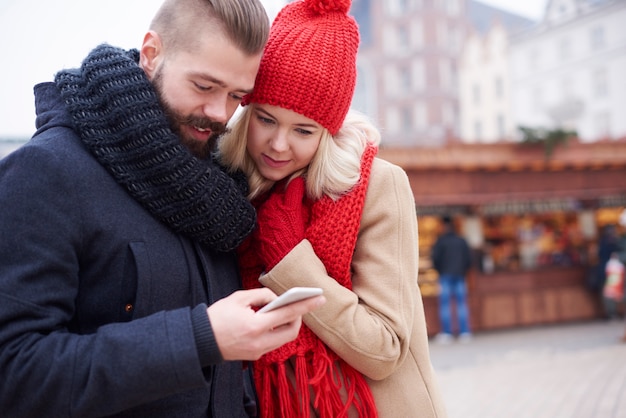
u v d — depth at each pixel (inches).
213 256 51.3
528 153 368.5
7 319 39.7
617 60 1203.2
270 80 54.2
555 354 312.0
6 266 40.9
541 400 220.2
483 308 403.5
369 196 57.4
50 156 43.3
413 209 59.9
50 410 39.6
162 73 47.0
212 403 48.2
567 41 1291.8
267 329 40.8
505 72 1409.9
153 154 44.3
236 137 57.4
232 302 42.1
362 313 52.9
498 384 250.5
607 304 409.4
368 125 63.3
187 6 46.1
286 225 55.2
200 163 46.7
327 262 54.8
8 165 43.3
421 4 1471.5
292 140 56.1
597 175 389.1
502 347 341.7
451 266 369.7
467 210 387.9
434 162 353.7
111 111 44.8
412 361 58.4
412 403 56.7
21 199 41.8
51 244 41.9
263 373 55.4
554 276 422.0
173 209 45.8
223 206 47.7
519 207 399.2
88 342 40.5
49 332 41.4
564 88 1301.7
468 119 1473.9
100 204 44.2
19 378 39.1
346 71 55.4
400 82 1501.0
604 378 246.8
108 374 39.1
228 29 45.0
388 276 55.4
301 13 56.8
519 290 412.2
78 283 44.2
